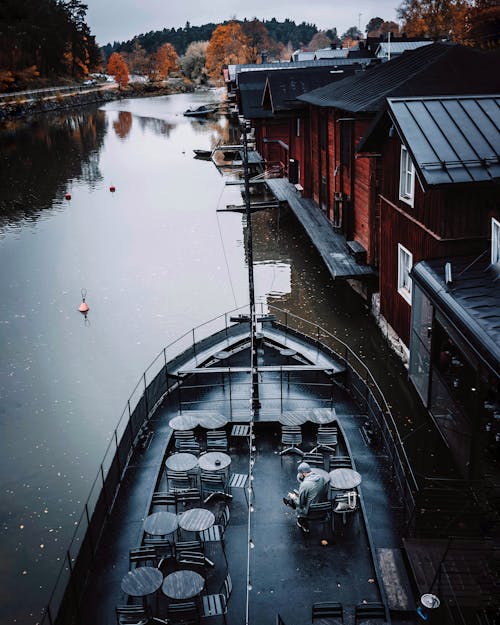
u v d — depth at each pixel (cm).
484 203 1606
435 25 7712
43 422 1977
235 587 1116
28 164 6994
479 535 1145
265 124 4856
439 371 1523
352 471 1282
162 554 1188
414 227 1867
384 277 2258
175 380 1831
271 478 1413
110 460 1792
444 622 985
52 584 1383
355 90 2786
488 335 1176
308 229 3212
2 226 4397
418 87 2098
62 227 4319
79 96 15488
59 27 17188
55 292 3081
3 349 2478
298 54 8438
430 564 1077
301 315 2583
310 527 1247
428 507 1194
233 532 1252
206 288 3033
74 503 1627
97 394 2138
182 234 4016
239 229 4062
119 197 5209
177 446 1509
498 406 1339
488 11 5994
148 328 2636
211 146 7750
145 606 1036
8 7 15838
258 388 1734
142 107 14412
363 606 1013
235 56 16750
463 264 1565
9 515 1585
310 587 1105
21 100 12781
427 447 1662
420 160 1538
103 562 1179
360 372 2091
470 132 1602
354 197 2845
